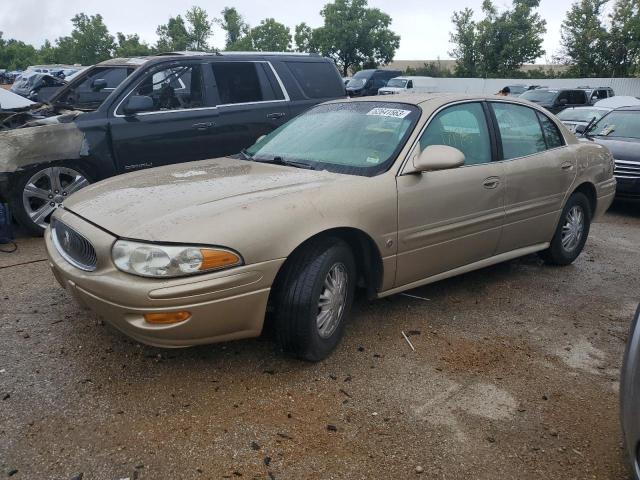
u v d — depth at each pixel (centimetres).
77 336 366
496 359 358
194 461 256
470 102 443
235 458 259
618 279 519
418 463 261
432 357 357
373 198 351
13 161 554
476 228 421
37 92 1238
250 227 298
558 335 396
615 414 304
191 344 300
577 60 3947
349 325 397
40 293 437
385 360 350
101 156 597
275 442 270
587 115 1380
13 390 304
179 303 281
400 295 455
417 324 403
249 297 299
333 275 338
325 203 329
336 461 259
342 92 786
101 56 5406
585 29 3853
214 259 286
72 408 291
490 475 255
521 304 449
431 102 418
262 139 466
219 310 292
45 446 262
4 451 258
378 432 281
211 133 663
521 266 544
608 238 683
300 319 320
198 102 661
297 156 408
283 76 730
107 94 673
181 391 309
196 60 665
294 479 247
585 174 528
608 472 260
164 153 636
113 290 285
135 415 287
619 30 3762
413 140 387
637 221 793
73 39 5509
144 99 608
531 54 4050
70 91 719
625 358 233
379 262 365
